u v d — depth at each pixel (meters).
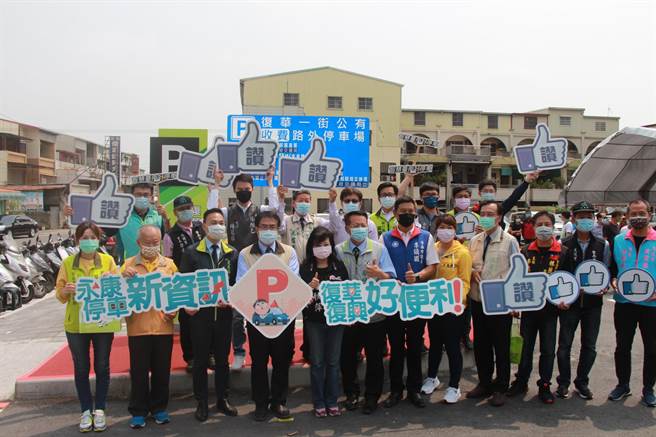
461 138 36.41
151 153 8.67
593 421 4.30
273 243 4.44
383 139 32.34
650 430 4.12
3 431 4.11
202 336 4.32
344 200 5.26
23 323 7.83
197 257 4.46
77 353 4.13
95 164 48.16
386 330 4.68
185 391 5.03
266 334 4.26
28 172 37.66
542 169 5.39
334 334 4.40
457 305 4.52
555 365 5.96
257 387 4.31
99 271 4.24
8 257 9.30
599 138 36.91
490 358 4.84
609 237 8.13
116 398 4.82
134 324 4.20
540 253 4.86
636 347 6.60
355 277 4.55
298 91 31.81
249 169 5.53
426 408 4.61
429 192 5.58
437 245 4.91
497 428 4.18
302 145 11.69
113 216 4.78
